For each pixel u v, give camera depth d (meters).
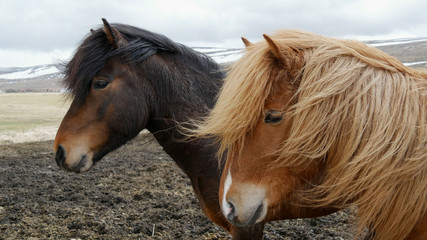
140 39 3.05
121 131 2.99
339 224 4.61
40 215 5.05
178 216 4.96
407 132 1.84
